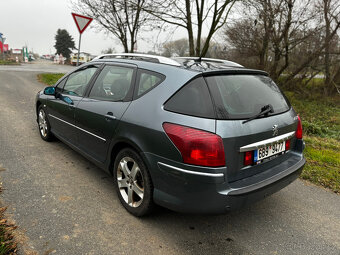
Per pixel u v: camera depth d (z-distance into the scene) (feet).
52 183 11.62
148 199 8.95
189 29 31.89
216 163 7.52
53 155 14.56
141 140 8.75
